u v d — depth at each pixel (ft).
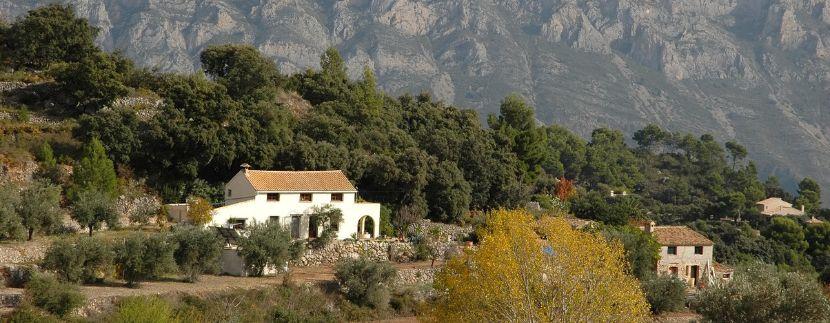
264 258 244.01
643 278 293.43
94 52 343.46
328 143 323.57
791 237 488.02
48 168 265.54
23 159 265.34
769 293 208.95
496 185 359.46
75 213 237.25
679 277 334.65
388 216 307.99
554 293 186.09
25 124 286.87
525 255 194.29
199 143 284.82
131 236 220.64
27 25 335.26
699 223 518.37
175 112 292.40
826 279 392.27
